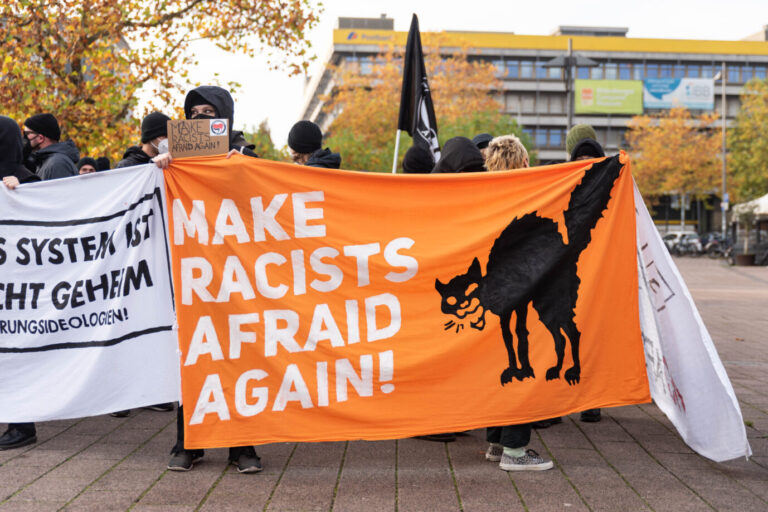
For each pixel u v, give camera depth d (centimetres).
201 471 422
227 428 416
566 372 437
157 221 438
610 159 447
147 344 438
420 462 446
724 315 1380
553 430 530
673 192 6144
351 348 427
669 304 441
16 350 442
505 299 435
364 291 431
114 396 438
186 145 427
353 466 435
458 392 429
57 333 442
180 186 427
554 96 7750
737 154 4716
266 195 428
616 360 445
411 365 427
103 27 1245
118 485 395
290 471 424
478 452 471
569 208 444
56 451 461
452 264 435
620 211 448
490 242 438
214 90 456
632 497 384
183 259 423
